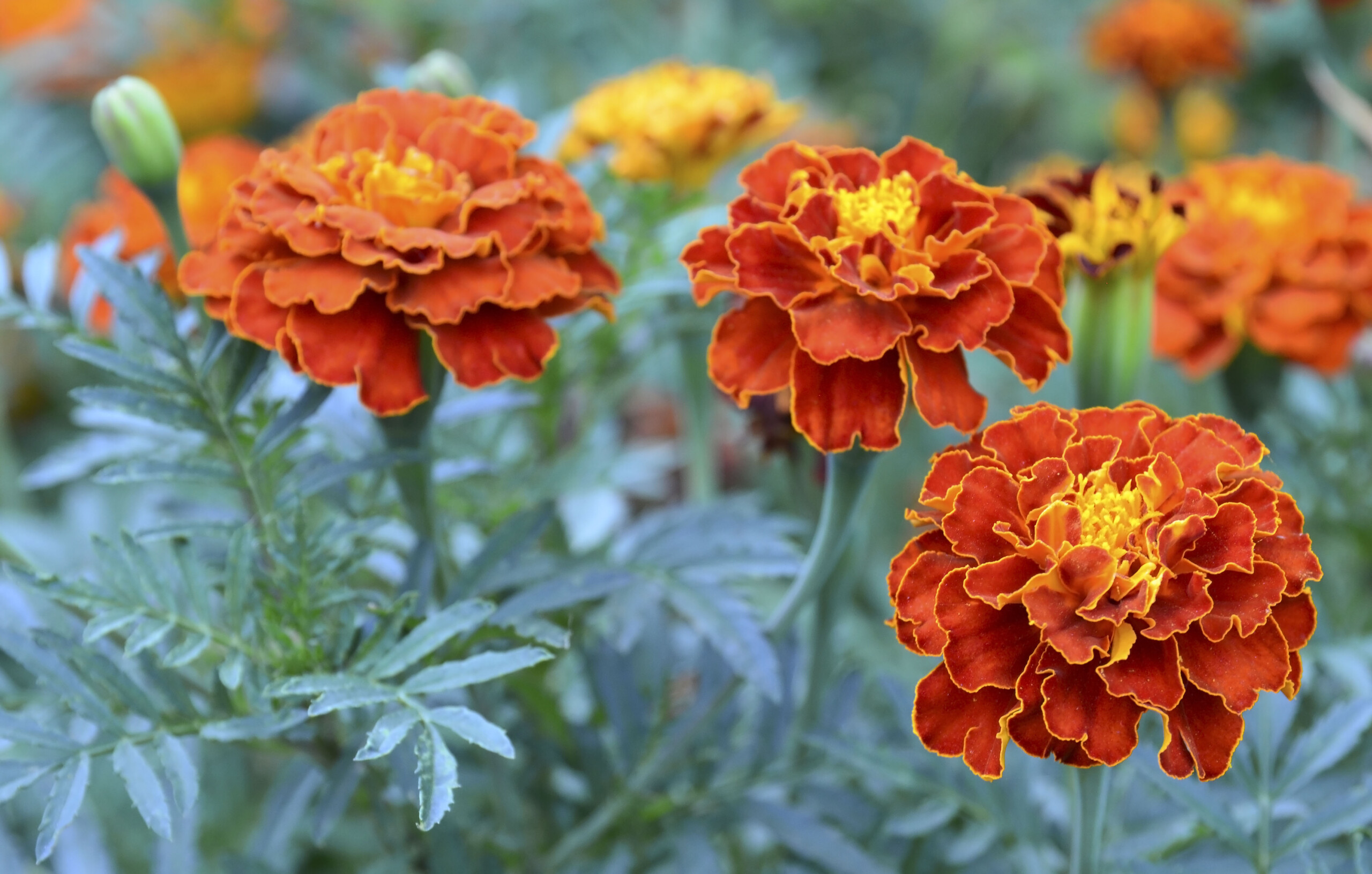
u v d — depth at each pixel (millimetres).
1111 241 391
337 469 368
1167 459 341
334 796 370
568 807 416
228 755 447
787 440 418
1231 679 331
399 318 361
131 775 345
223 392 373
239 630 363
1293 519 343
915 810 399
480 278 359
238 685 357
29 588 353
